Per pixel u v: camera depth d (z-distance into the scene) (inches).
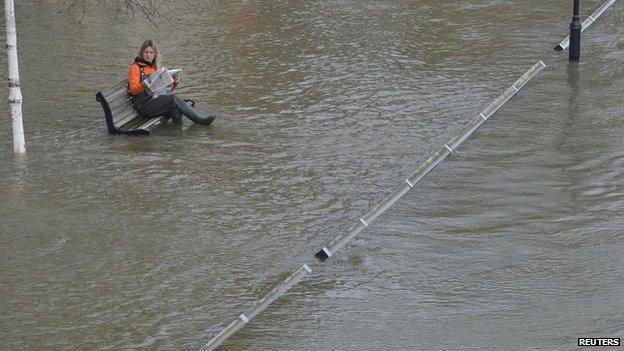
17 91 1428.4
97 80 1847.9
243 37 2176.4
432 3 2493.8
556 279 1059.9
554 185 1332.4
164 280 1063.0
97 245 1147.3
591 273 1072.2
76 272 1079.6
